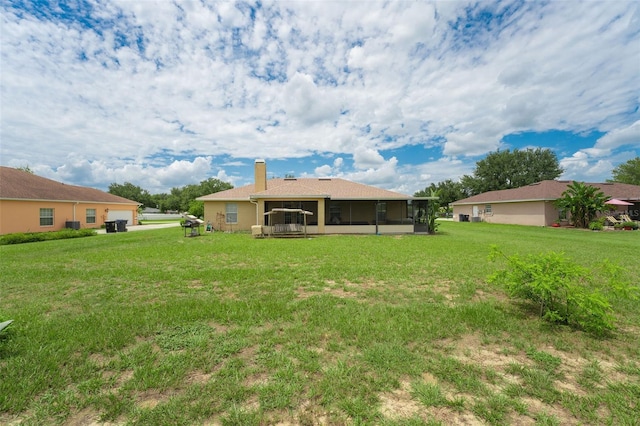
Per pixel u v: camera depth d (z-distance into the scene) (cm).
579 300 341
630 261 819
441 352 300
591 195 2075
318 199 1803
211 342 321
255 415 204
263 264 796
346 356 288
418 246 1162
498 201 2755
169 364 271
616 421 201
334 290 542
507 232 1872
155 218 5384
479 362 281
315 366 265
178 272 688
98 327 362
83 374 257
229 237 1593
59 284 585
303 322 379
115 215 2872
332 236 1641
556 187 2528
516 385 241
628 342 326
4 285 577
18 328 356
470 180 5275
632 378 255
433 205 1948
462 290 532
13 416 205
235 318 392
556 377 256
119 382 247
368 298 493
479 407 212
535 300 401
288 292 525
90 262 832
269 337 333
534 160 4828
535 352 298
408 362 275
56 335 335
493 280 427
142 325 368
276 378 249
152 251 1046
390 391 233
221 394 226
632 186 2656
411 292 525
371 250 1054
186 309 425
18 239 1436
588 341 326
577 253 969
